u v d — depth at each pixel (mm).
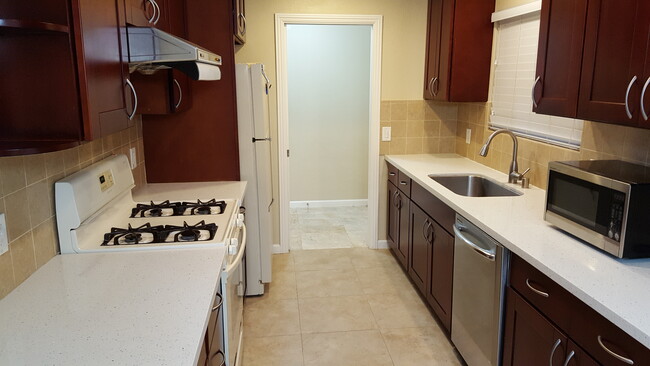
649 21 1467
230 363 1962
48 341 1187
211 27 2891
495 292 2029
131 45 1758
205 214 2295
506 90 3176
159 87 2410
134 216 2256
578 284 1436
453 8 3283
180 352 1133
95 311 1344
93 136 1396
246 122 3029
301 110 5441
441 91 3551
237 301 2404
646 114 1490
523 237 1879
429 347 2711
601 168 1776
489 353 2125
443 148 4117
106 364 1085
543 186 2723
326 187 5680
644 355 1202
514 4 3006
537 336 1736
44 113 1349
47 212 1716
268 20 3750
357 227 4949
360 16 3805
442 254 2729
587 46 1790
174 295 1441
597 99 1744
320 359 2600
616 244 1572
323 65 5332
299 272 3764
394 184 3838
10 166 1479
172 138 3006
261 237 3221
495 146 3332
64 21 1298
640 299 1336
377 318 3037
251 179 3117
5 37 1299
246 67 2963
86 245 1849
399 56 3908
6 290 1449
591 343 1418
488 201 2467
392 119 4020
